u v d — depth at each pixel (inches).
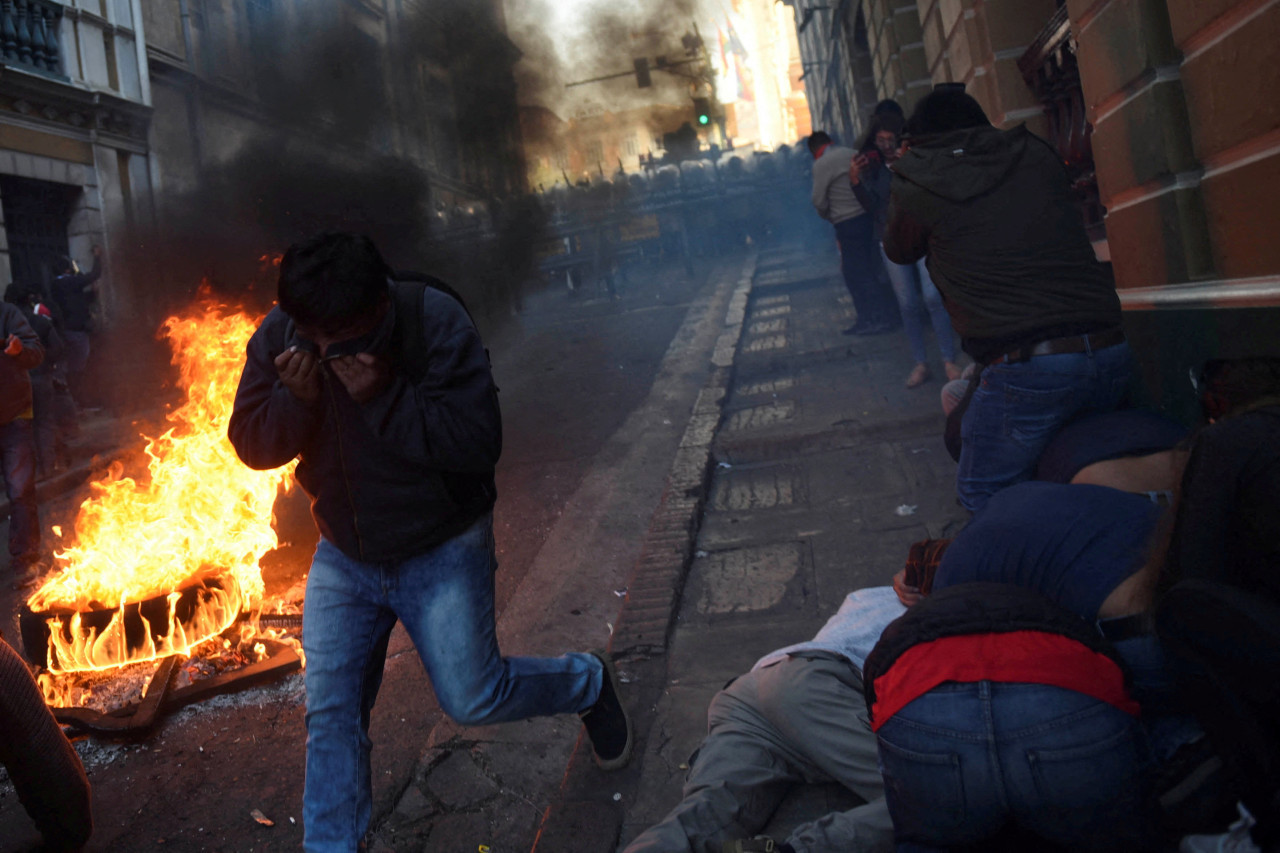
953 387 147.8
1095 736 63.1
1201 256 128.3
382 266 73.9
